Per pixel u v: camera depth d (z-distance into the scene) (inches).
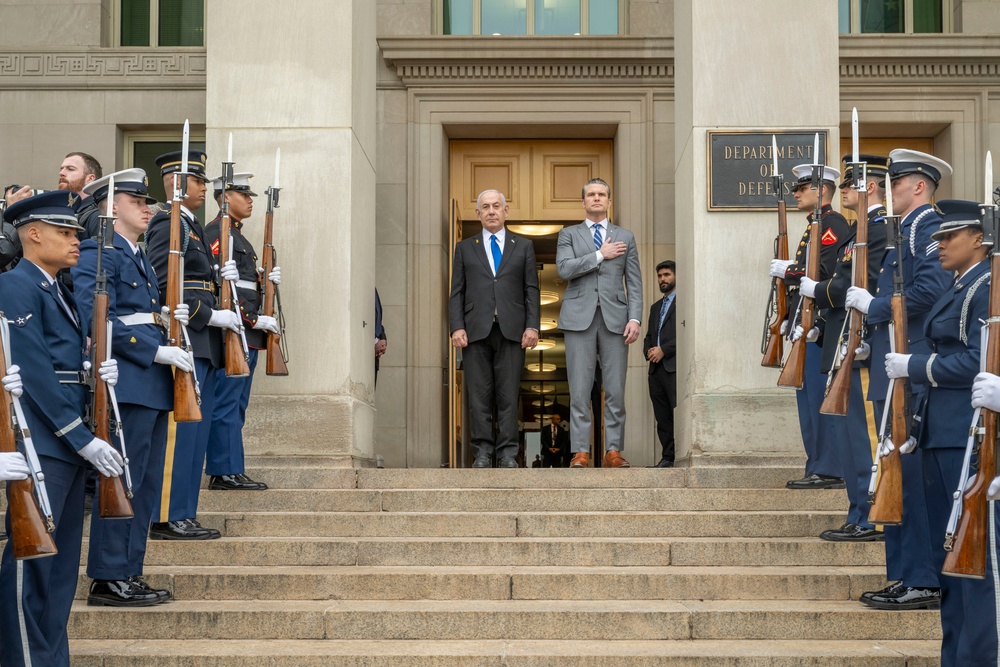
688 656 202.4
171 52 428.5
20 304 182.7
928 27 442.3
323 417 323.0
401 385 432.1
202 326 260.5
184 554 255.1
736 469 305.3
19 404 169.8
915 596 221.6
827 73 331.0
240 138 333.4
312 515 272.5
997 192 171.0
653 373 392.2
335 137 332.5
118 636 220.2
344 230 329.4
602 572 240.5
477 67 435.2
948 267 186.4
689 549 254.1
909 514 222.1
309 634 221.1
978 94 428.5
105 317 195.9
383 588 237.3
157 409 224.5
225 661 204.2
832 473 287.1
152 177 435.5
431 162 437.1
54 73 427.5
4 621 181.3
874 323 223.0
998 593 174.7
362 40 352.2
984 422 167.2
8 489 167.6
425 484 303.9
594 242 346.9
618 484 303.0
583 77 435.5
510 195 457.1
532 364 717.3
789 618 219.8
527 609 222.5
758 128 329.7
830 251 278.1
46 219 188.5
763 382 321.4
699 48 332.2
